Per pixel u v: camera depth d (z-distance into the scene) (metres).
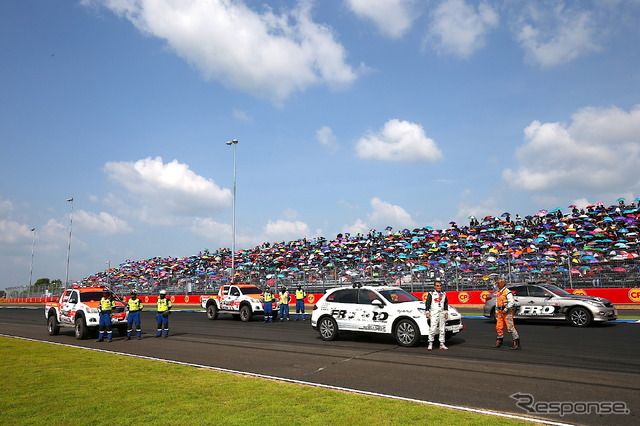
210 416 6.36
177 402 7.16
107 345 15.10
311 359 11.24
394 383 8.42
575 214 54.75
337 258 63.03
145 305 47.28
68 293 18.69
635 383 8.14
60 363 11.23
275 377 9.12
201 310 35.31
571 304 17.08
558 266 32.97
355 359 11.05
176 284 50.16
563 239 48.25
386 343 13.73
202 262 79.94
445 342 13.69
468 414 6.33
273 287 39.09
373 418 6.15
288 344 14.21
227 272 61.41
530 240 48.94
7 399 7.55
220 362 11.12
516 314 18.16
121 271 93.69
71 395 7.77
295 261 67.19
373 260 54.75
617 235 47.16
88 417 6.46
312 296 35.62
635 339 13.55
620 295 25.38
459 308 28.50
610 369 9.34
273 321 24.06
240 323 23.09
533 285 18.31
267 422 6.03
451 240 58.09
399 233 68.19
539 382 8.29
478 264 40.50
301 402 7.03
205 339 16.16
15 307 52.34
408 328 12.80
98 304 17.50
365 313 13.79
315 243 76.62
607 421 6.13
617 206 54.94
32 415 6.62
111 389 8.17
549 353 11.38
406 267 40.62
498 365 9.91
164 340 16.14
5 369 10.43
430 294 12.41
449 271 35.72
